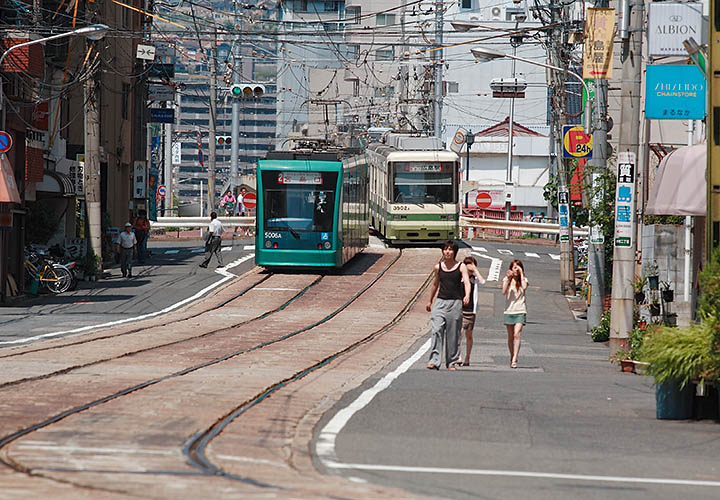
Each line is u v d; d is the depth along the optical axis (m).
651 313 79.31
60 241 129.00
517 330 63.31
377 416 40.56
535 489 28.20
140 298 104.31
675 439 37.97
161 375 51.97
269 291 109.69
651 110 67.81
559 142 118.75
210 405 41.28
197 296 105.62
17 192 95.12
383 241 170.25
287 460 31.20
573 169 113.88
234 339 73.06
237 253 157.25
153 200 183.00
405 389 49.31
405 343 75.12
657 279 82.50
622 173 66.81
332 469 30.11
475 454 33.53
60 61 128.62
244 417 38.91
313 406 42.78
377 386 50.22
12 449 31.22
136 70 173.75
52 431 34.72
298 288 112.12
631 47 66.44
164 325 82.44
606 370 62.72
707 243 49.44
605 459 33.50
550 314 105.06
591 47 81.00
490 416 41.62
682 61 91.31
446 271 60.56
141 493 25.25
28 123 105.38
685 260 86.88
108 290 111.75
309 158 123.88
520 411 43.34
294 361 60.56
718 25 49.53
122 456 30.38
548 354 72.69
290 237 121.88
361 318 90.62
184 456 30.70
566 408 44.78
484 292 119.06
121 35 144.00
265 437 35.06
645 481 30.05
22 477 27.00
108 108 158.25
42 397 43.00
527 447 35.16
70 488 25.66
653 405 46.69
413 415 41.12
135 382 48.62
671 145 99.69
